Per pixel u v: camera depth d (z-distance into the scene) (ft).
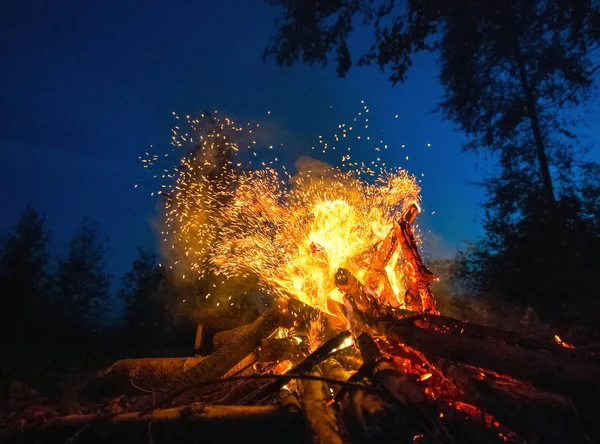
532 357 9.84
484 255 29.84
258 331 14.99
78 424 10.75
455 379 11.09
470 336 12.00
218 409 11.02
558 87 37.47
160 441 10.55
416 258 16.15
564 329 21.08
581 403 9.12
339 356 13.65
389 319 13.55
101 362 25.55
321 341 15.46
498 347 10.50
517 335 11.65
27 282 33.09
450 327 12.55
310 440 10.87
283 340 15.34
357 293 14.53
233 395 13.52
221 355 14.44
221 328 26.71
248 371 15.65
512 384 10.73
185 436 10.61
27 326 31.58
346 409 11.12
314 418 11.37
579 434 9.06
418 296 15.97
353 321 14.06
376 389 10.52
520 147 38.34
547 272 26.53
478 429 10.45
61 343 30.42
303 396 12.22
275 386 12.68
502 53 35.70
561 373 9.27
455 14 33.65
